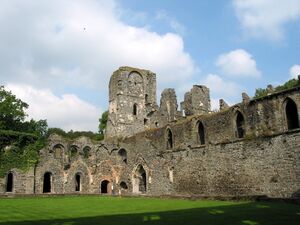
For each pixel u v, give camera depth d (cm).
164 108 5862
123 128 5700
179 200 3247
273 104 3222
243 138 3422
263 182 3189
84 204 2798
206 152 3812
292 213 1762
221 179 3597
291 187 2962
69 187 4719
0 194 3975
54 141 4756
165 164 4347
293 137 3003
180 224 1445
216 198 3036
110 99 6044
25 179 4409
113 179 5016
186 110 5753
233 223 1440
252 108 3403
